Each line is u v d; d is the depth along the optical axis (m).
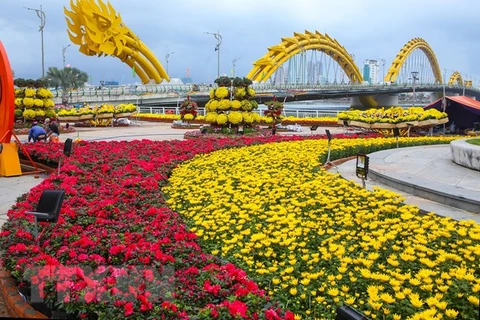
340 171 11.41
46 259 4.31
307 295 3.99
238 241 5.45
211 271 4.20
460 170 10.44
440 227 5.86
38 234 5.18
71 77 58.28
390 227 5.81
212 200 7.49
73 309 3.52
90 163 10.89
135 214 6.43
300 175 9.45
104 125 33.94
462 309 3.65
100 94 50.22
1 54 10.98
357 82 95.00
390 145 16.16
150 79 60.12
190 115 33.59
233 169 10.51
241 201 7.34
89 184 8.41
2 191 10.29
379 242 4.99
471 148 10.44
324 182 8.53
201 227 6.13
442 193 7.80
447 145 16.28
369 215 6.21
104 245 4.87
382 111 21.70
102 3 47.94
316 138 18.94
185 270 4.29
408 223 5.83
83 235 5.12
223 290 3.80
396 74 107.12
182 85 60.88
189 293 3.80
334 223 6.24
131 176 9.25
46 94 28.33
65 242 5.00
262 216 6.41
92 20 47.31
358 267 4.42
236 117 23.20
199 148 14.37
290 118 36.78
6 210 8.55
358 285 4.12
